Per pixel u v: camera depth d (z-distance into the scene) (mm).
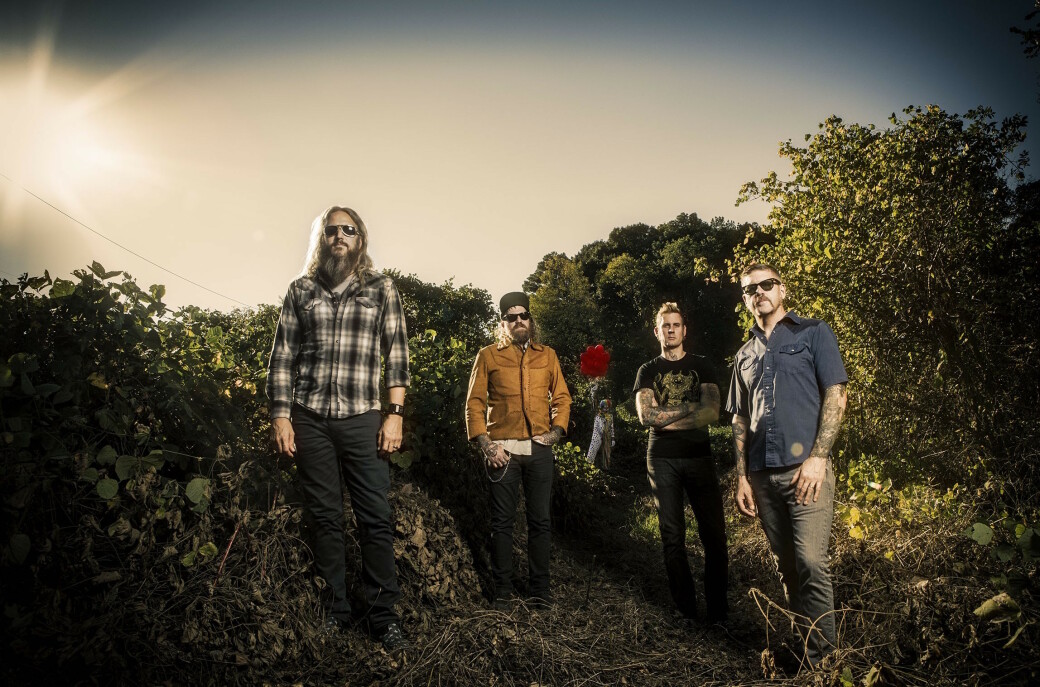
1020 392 4664
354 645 3025
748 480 3432
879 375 5297
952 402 4980
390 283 3348
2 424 2441
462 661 2922
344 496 4066
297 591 3045
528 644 3133
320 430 3143
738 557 5258
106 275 2936
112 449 2715
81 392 2719
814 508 3047
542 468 3998
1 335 2549
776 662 3262
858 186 5359
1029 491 3910
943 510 4016
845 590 3766
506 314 4145
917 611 2930
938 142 5199
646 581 4961
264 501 3318
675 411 4141
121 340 2885
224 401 3498
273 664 2717
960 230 5105
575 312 50031
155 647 2449
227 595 2770
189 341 3457
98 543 2613
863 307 5297
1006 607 2535
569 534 6426
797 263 5559
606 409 10672
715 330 44188
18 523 2391
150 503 2754
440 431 4812
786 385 3199
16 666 2170
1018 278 4953
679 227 56250
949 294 5012
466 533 4512
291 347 3232
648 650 3428
